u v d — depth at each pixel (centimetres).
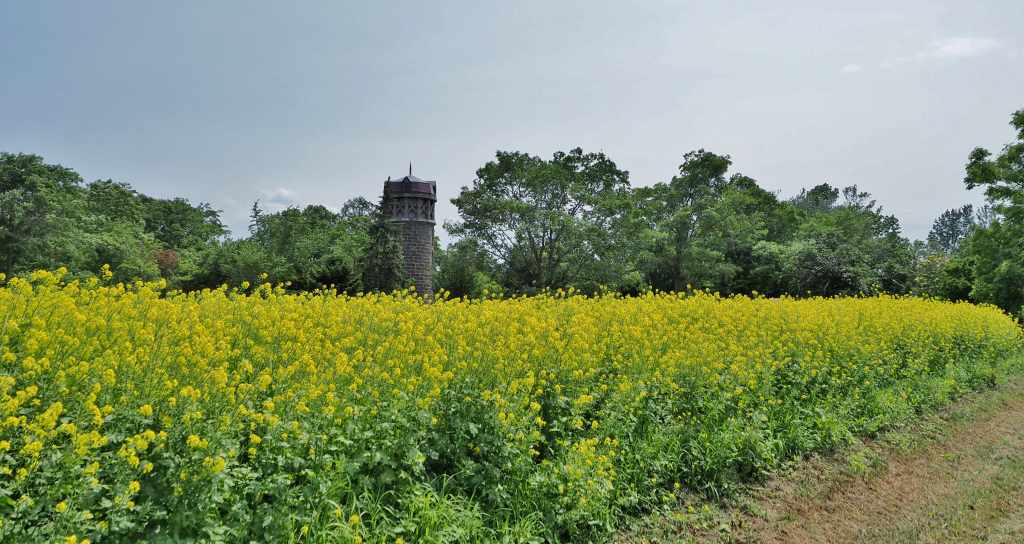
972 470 726
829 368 951
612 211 3644
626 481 598
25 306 568
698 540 541
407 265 3338
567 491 535
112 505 358
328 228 4284
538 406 575
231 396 448
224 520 400
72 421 405
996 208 2541
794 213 5538
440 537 448
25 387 440
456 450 530
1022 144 2516
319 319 797
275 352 627
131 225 4284
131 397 433
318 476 435
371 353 662
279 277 3312
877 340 1152
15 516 332
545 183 3641
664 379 722
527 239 3581
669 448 651
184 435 414
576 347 738
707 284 4125
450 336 744
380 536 434
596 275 3566
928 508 618
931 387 1058
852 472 706
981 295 2555
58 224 3191
